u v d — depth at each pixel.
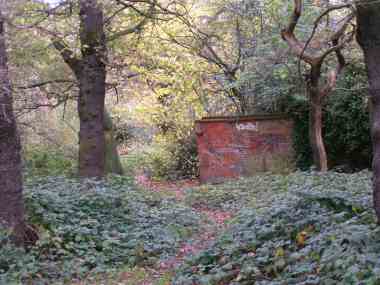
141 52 18.66
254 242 7.34
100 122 15.48
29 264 7.81
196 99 23.42
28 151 19.80
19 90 14.30
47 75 16.98
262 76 19.53
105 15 16.52
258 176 17.61
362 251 5.39
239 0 21.47
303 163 20.62
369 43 6.04
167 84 22.69
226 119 21.19
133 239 9.66
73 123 23.27
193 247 9.67
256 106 22.08
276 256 6.52
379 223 6.09
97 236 9.36
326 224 6.95
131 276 8.09
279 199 10.98
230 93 22.89
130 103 27.62
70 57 15.38
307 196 8.05
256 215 8.71
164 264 8.73
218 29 22.31
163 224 11.10
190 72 21.52
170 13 16.88
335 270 5.30
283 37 14.16
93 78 15.29
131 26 17.48
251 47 21.31
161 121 24.73
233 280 6.55
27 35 13.24
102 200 10.79
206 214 13.66
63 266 8.16
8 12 9.47
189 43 20.70
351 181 12.46
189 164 24.55
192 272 7.39
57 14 13.83
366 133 19.42
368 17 5.97
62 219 9.53
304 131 20.62
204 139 21.44
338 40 15.19
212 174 21.38
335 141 20.36
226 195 15.69
